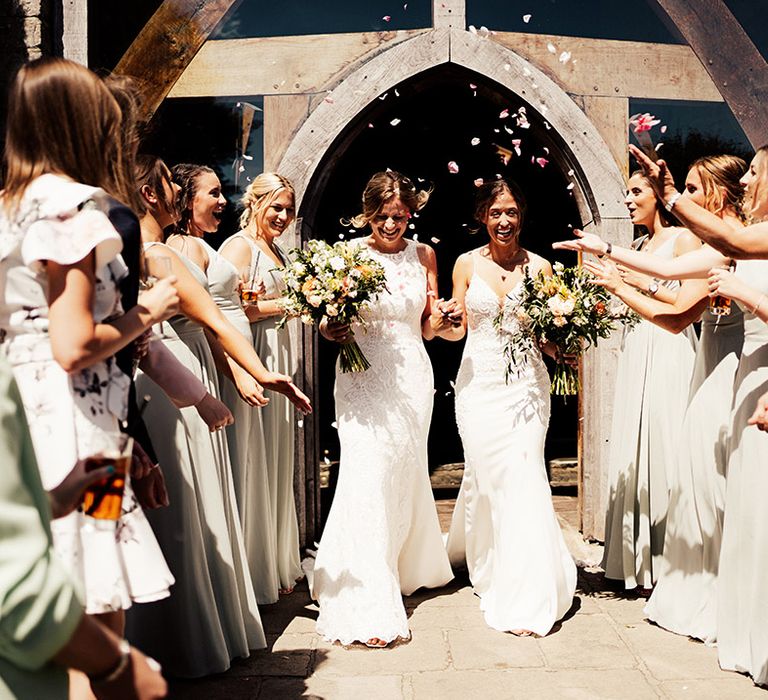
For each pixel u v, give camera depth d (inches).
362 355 156.6
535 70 198.2
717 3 205.9
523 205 166.1
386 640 140.4
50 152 75.7
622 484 169.8
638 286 161.9
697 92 207.0
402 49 195.5
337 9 199.0
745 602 129.1
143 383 125.0
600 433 199.5
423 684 126.5
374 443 154.6
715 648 139.8
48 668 49.1
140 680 48.0
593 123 202.4
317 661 135.3
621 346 177.0
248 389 134.7
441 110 318.7
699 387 148.6
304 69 198.5
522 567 150.6
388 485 154.3
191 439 128.6
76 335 71.4
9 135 76.7
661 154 208.2
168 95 199.0
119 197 81.3
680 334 166.2
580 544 201.9
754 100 207.0
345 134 200.8
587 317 153.3
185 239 145.6
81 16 189.6
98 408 77.2
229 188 201.6
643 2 205.8
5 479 45.8
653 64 204.7
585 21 204.4
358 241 167.8
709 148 209.5
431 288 169.0
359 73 196.1
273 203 171.3
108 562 74.7
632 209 175.6
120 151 81.0
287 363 173.6
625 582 166.4
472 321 165.6
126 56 196.7
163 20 197.8
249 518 160.1
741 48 206.5
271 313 166.9
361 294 150.7
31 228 72.1
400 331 161.2
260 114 200.2
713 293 125.0
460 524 178.5
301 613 158.9
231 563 133.0
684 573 148.2
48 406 74.3
